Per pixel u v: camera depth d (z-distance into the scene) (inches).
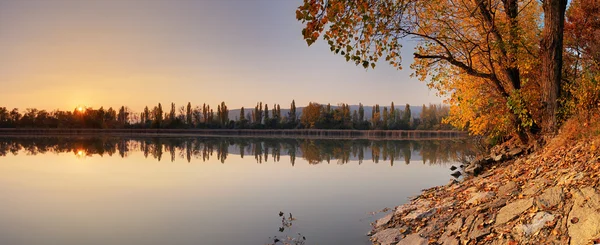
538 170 366.9
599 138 334.6
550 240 246.8
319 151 1713.8
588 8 644.7
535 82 564.4
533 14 660.7
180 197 659.4
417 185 748.6
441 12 556.4
